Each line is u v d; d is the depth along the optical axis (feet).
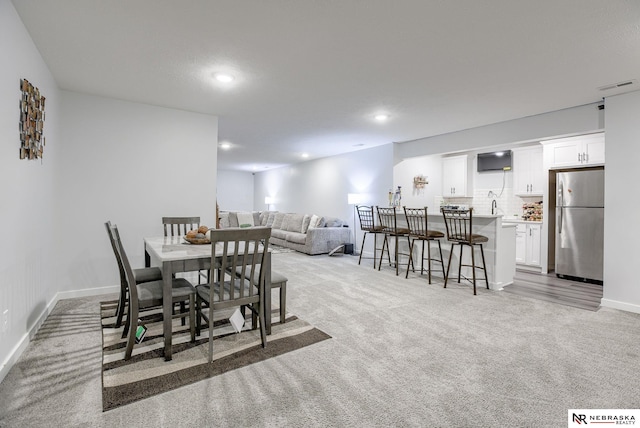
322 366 6.79
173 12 6.51
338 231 22.80
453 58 8.53
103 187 11.80
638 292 10.45
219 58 8.59
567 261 15.26
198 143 13.67
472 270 12.94
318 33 7.31
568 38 7.44
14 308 6.81
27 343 7.57
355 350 7.54
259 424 4.97
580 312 10.37
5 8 6.05
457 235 13.21
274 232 27.17
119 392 5.77
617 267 10.87
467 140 16.47
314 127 16.25
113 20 6.82
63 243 11.14
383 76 9.73
